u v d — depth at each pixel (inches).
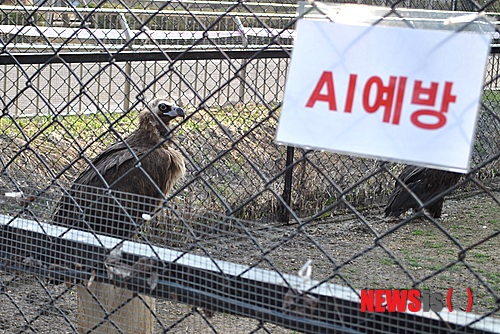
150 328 130.1
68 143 289.0
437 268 258.5
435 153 72.6
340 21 79.6
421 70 72.7
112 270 102.7
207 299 94.7
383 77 74.4
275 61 366.0
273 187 318.0
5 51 112.5
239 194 301.4
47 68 350.9
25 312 180.2
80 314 126.6
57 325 175.9
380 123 74.7
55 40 227.9
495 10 217.5
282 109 78.9
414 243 308.0
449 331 79.1
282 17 267.3
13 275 117.4
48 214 119.0
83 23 104.7
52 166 273.4
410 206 319.6
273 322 89.8
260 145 325.7
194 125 309.6
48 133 287.1
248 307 91.4
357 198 346.0
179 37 280.1
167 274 98.4
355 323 84.8
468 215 354.9
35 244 111.0
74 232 108.7
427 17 128.5
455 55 71.4
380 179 353.1
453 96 71.6
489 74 309.6
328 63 76.7
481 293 239.1
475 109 70.8
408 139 73.6
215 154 309.9
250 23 295.0
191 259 97.9
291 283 88.8
